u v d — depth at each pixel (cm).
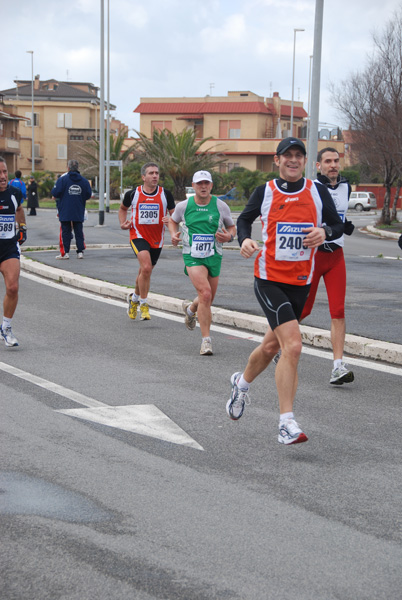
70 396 701
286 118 9025
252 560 383
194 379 774
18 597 347
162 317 1152
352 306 1196
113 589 354
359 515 442
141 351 908
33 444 562
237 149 8419
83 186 1859
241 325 1065
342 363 748
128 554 388
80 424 614
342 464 530
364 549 397
